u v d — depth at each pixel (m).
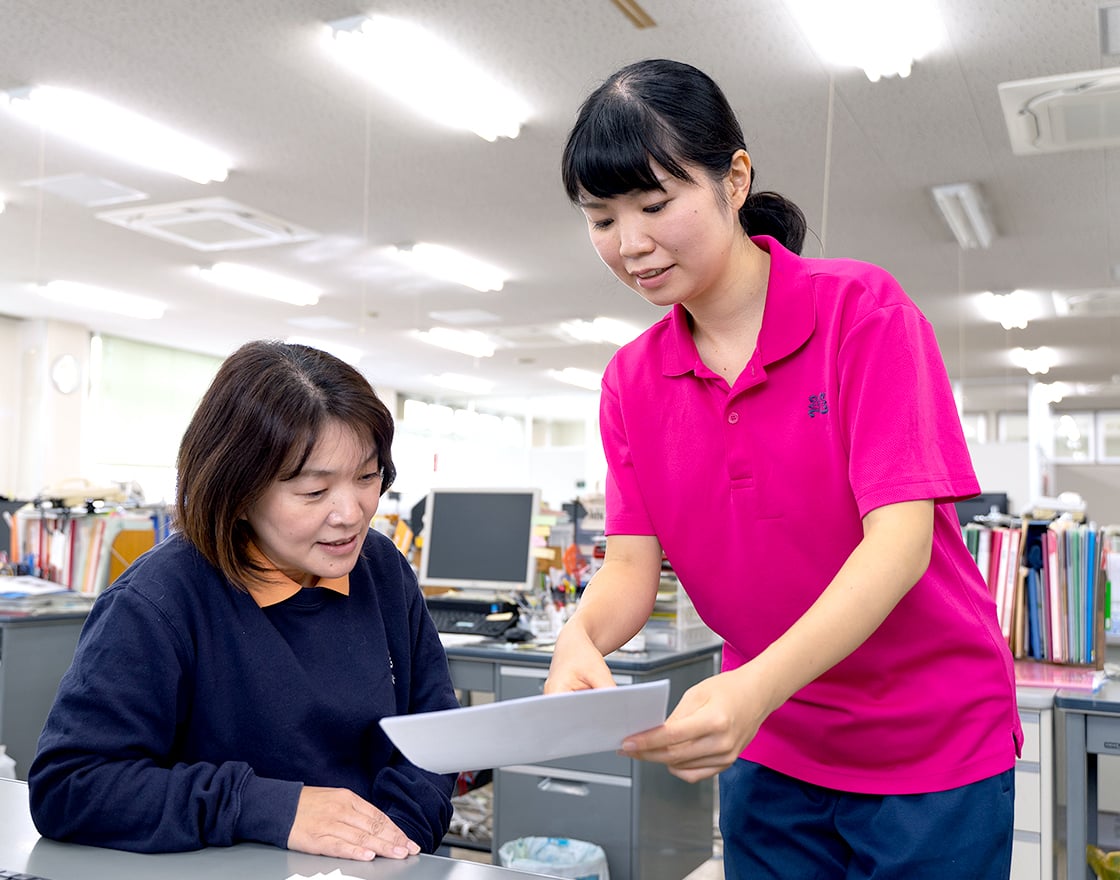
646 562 1.26
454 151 4.88
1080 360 10.21
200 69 4.04
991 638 1.12
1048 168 5.03
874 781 1.13
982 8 3.50
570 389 13.17
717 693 0.83
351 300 8.12
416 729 0.82
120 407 9.87
